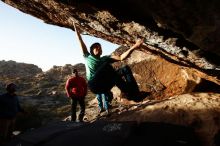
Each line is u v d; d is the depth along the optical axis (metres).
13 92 8.23
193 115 4.31
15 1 5.32
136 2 3.05
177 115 4.40
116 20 3.80
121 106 7.78
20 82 46.78
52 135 4.21
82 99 7.62
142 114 4.85
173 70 7.43
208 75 4.81
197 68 4.60
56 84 46.25
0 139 7.88
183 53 3.91
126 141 3.70
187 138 3.88
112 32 4.42
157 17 2.90
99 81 4.07
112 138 3.79
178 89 7.07
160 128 3.99
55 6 4.52
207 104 4.52
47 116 20.86
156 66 8.02
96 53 4.15
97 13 3.88
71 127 4.55
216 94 5.04
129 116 5.01
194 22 2.62
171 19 2.74
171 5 2.53
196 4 2.41
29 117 15.16
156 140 3.73
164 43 3.81
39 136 4.30
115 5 3.45
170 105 4.79
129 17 3.55
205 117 4.17
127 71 4.34
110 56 4.04
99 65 4.08
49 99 33.06
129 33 4.11
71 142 3.88
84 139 3.87
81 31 5.71
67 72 59.03
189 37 2.88
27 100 30.78
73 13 4.38
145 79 7.97
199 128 4.05
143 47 4.77
